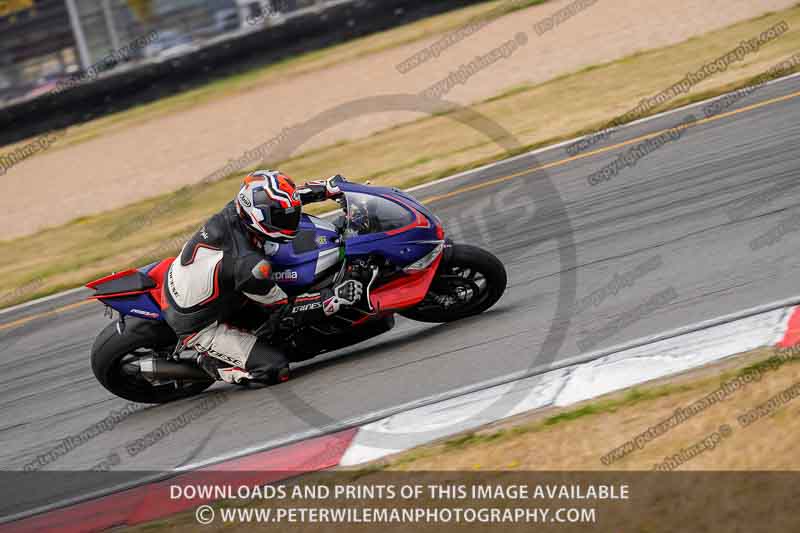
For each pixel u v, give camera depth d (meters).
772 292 22.52
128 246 43.94
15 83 82.56
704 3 66.25
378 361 24.12
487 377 21.77
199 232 22.69
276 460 20.47
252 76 78.31
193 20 83.75
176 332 23.00
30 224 55.22
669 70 51.47
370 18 80.12
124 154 65.62
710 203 29.75
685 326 21.92
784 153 32.53
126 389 24.34
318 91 67.31
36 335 33.56
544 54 63.34
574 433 18.58
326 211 40.38
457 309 25.19
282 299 22.42
